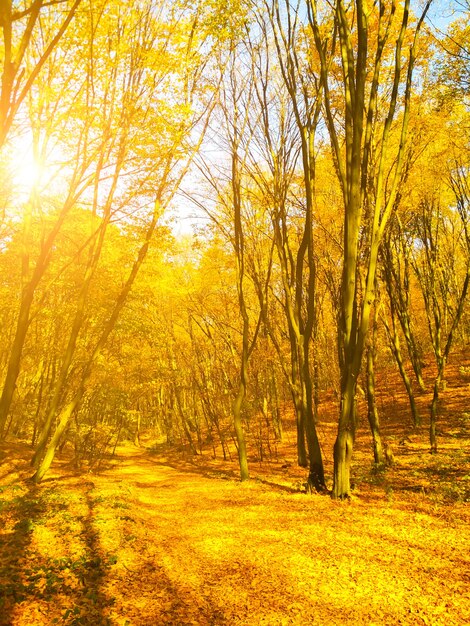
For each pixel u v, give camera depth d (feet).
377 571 18.35
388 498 29.73
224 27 35.14
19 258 44.42
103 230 37.63
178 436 107.76
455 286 82.99
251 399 70.44
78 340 48.96
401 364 58.49
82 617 14.79
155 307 71.41
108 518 27.35
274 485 40.01
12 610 14.73
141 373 64.44
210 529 27.07
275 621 14.96
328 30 36.81
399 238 64.75
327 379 76.79
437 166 50.98
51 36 29.89
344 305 31.86
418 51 37.27
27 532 23.03
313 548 21.81
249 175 43.29
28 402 62.44
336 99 40.40
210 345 78.95
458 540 20.88
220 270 60.18
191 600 16.80
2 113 14.52
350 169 31.35
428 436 50.62
